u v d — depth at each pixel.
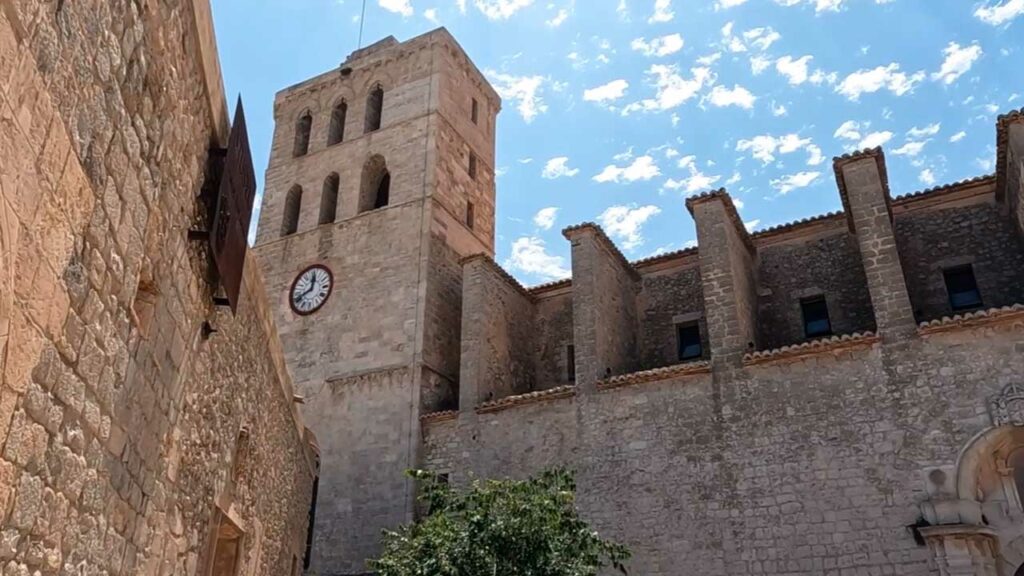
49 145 4.22
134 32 5.48
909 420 17.33
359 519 24.14
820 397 18.52
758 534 17.92
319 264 31.09
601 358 22.77
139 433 6.48
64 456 4.95
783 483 18.11
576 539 14.77
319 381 27.86
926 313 21.38
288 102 38.28
